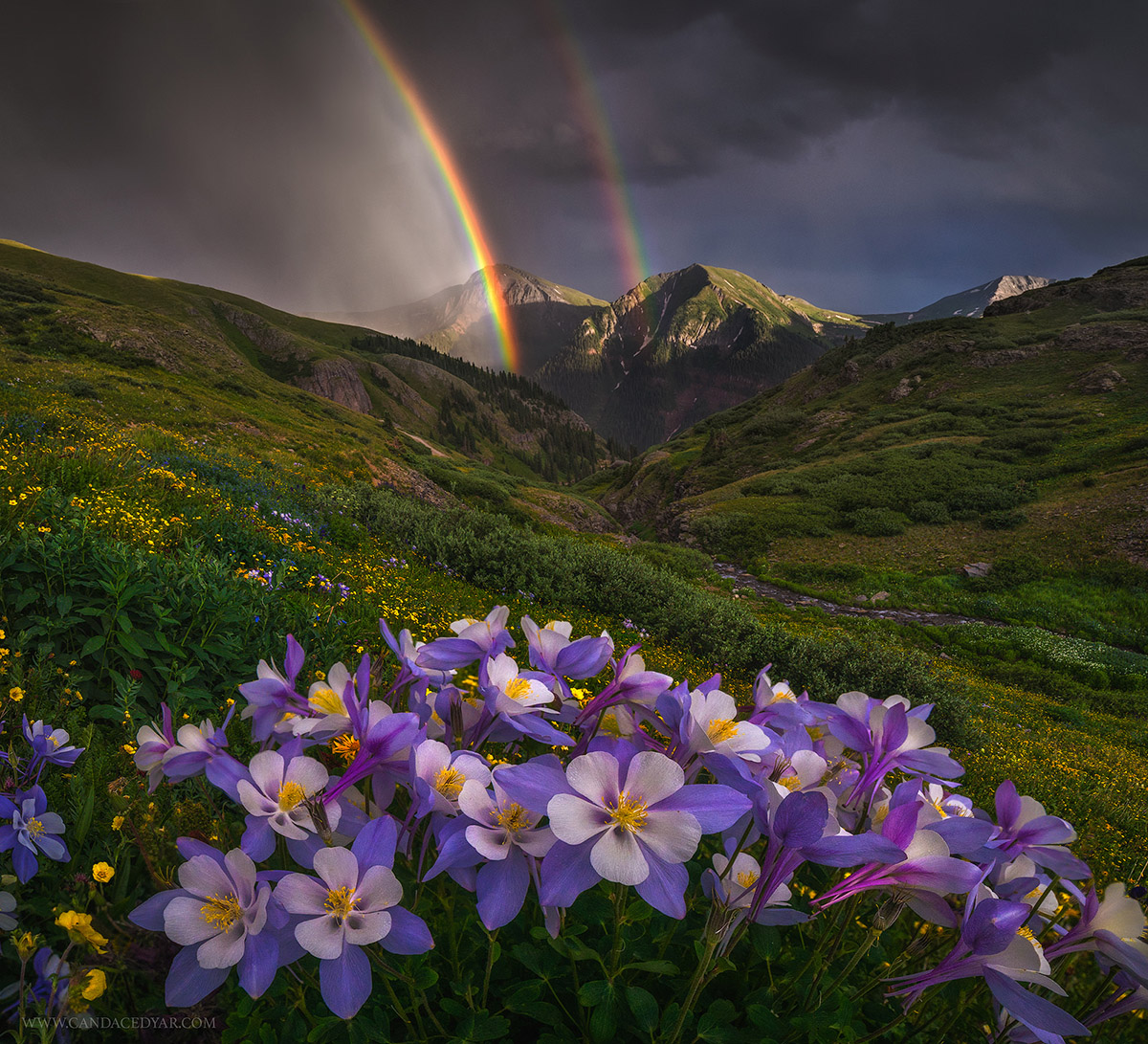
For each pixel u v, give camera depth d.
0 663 3.11
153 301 147.38
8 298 72.19
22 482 6.75
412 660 1.11
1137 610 30.95
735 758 0.90
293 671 1.14
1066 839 1.08
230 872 0.84
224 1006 1.01
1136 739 16.72
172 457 13.05
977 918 0.84
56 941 1.24
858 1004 1.08
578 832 0.76
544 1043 0.97
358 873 0.82
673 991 1.11
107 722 3.15
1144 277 86.38
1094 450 47.94
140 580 3.88
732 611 14.09
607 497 118.81
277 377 154.50
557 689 1.14
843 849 0.78
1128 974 1.02
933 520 43.34
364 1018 0.96
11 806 1.27
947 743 11.61
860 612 32.31
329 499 15.16
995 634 27.45
